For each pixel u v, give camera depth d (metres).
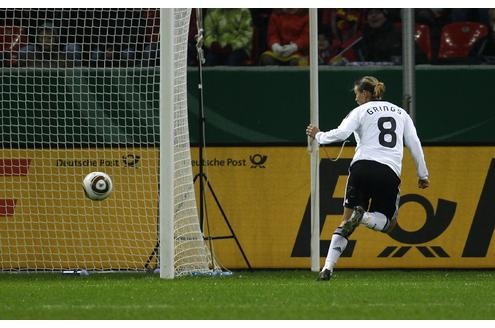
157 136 45.59
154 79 44.59
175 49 39.41
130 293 31.72
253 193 44.72
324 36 53.28
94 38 47.84
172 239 37.84
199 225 42.62
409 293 31.95
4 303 29.03
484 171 44.81
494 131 47.00
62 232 44.06
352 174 35.47
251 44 52.91
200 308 27.81
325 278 36.66
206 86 46.62
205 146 44.75
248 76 46.59
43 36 45.62
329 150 44.72
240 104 46.56
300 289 33.00
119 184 44.22
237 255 44.31
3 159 44.25
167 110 36.59
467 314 27.00
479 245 44.66
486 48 54.28
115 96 45.69
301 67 46.69
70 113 44.88
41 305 28.53
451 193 44.69
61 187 44.22
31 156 44.28
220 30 52.38
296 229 44.62
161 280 37.09
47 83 45.31
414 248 44.53
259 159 44.78
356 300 29.75
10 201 44.16
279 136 46.53
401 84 46.88
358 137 35.75
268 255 44.41
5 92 44.88
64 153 44.31
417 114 46.88
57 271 43.62
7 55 46.84
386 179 35.09
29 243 44.06
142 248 43.97
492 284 35.88
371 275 41.03
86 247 44.03
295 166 44.78
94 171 44.22
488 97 46.94
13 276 40.75
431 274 41.88
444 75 46.91
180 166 39.88
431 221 44.62
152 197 44.22
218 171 44.75
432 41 54.09
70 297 30.59
